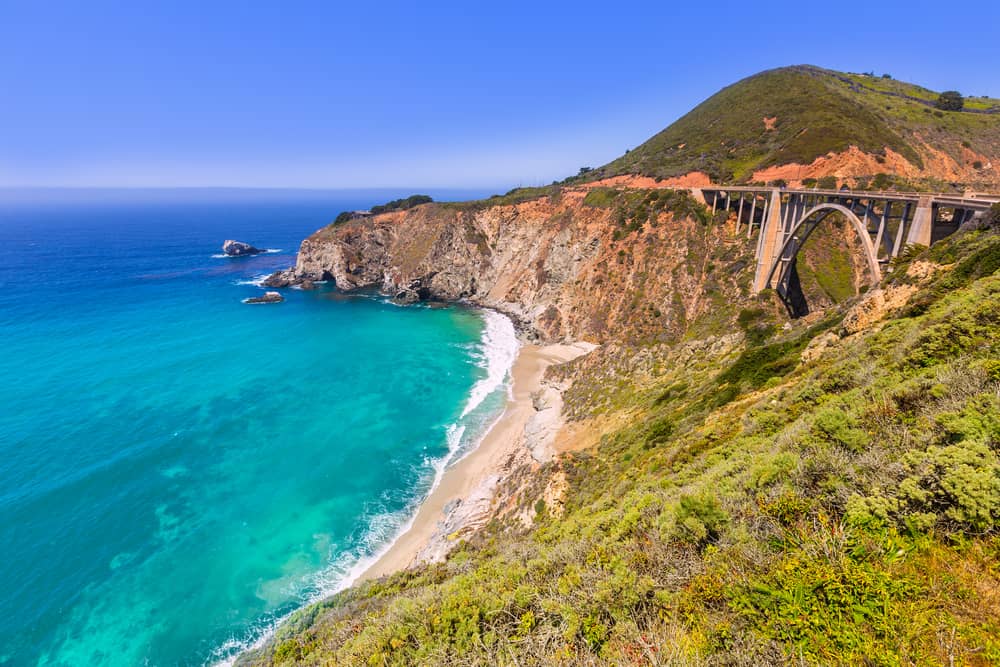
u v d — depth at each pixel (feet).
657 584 23.52
